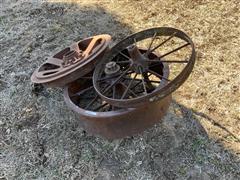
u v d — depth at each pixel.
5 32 3.51
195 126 2.36
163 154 2.26
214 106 2.45
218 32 2.95
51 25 3.47
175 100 2.53
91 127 2.22
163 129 2.38
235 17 3.04
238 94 2.49
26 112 2.75
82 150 2.41
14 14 3.70
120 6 3.47
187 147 2.26
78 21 3.44
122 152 2.33
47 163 2.40
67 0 3.74
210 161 2.17
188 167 2.17
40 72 2.36
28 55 3.21
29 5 3.79
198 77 2.65
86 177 2.27
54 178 2.31
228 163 2.15
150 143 2.33
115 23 3.30
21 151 2.51
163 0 3.38
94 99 2.38
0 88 2.99
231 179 2.08
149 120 2.15
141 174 2.20
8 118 2.74
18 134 2.62
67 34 3.33
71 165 2.35
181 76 1.88
